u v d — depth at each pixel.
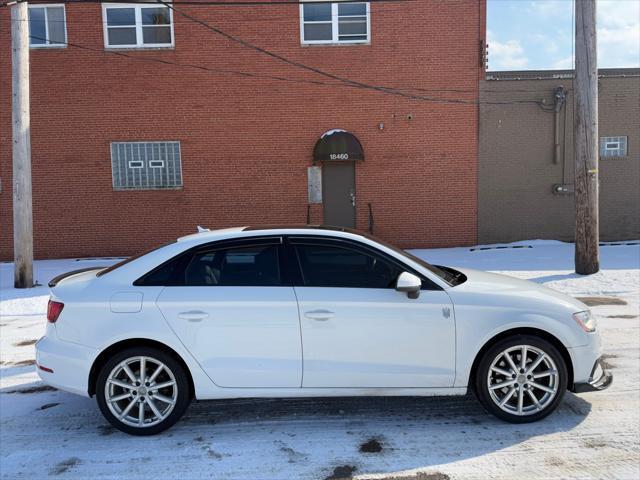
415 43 14.43
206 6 14.16
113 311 3.87
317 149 14.29
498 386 3.94
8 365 5.75
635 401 4.35
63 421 4.26
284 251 4.08
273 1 14.16
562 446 3.63
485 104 14.64
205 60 14.27
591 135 9.77
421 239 14.87
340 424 4.07
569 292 8.77
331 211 14.73
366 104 14.52
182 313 3.86
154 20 14.19
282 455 3.60
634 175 15.03
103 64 14.16
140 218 14.62
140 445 3.78
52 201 14.47
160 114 14.34
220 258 4.07
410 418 4.14
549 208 14.96
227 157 14.52
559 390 3.92
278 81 14.39
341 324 3.87
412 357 3.89
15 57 9.77
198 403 4.52
